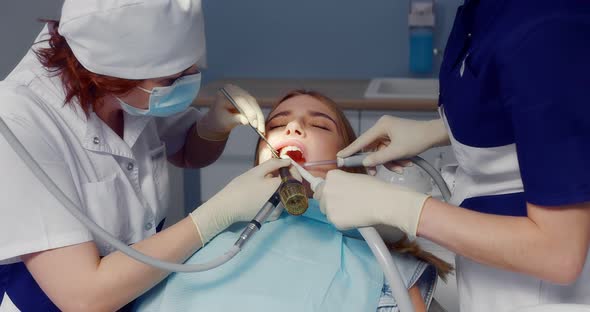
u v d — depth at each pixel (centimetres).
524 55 95
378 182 116
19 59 302
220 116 168
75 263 116
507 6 103
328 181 120
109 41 121
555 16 94
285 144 157
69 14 121
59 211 116
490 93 107
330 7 349
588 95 92
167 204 162
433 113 289
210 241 140
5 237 113
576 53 93
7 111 119
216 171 313
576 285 117
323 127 160
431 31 335
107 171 138
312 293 130
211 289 132
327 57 356
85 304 115
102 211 133
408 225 109
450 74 122
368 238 113
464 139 117
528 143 95
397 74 354
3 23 298
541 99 93
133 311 136
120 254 119
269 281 132
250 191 127
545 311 97
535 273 100
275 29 356
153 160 157
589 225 97
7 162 113
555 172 93
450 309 180
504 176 119
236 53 362
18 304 129
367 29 350
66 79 132
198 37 131
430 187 191
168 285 133
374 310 132
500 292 123
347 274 136
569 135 93
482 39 109
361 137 153
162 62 125
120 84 127
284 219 145
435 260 149
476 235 102
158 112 134
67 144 128
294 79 357
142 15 120
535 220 98
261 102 294
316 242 140
